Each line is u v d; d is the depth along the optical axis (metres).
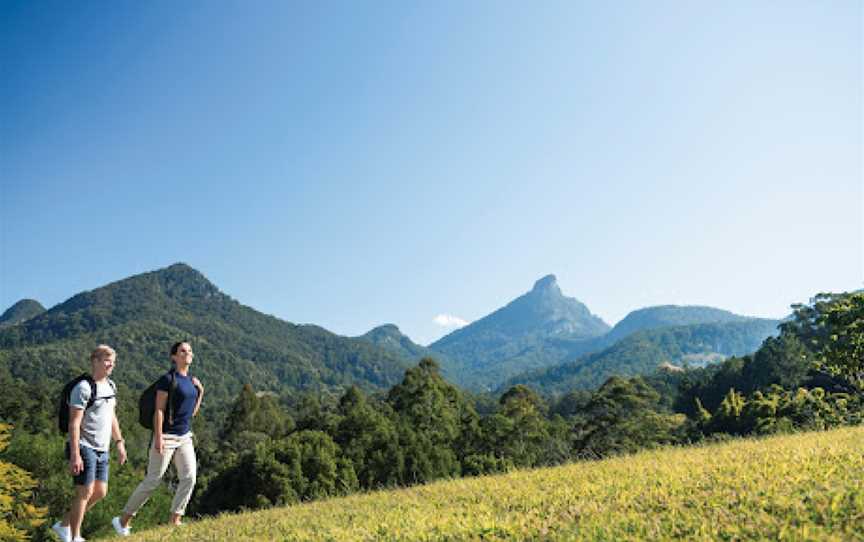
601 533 4.30
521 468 10.66
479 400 153.00
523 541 4.46
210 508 41.06
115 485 31.78
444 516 5.66
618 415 51.72
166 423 7.79
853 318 28.95
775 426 34.50
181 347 7.98
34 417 84.12
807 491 4.69
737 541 3.90
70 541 6.93
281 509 8.85
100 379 7.30
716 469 6.31
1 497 17.23
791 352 71.75
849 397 29.06
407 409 60.25
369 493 9.64
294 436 43.97
